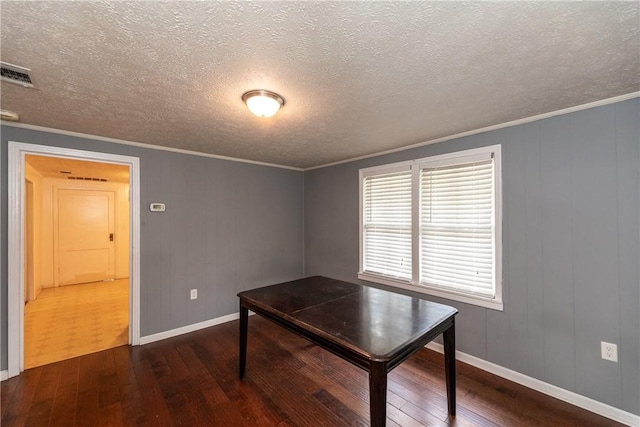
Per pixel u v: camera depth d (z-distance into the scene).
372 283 3.42
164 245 3.16
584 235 1.96
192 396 2.10
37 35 1.17
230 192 3.69
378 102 1.89
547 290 2.12
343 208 3.83
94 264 5.71
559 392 2.05
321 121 2.25
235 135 2.66
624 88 1.70
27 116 2.15
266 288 2.54
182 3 0.99
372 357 1.30
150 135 2.67
